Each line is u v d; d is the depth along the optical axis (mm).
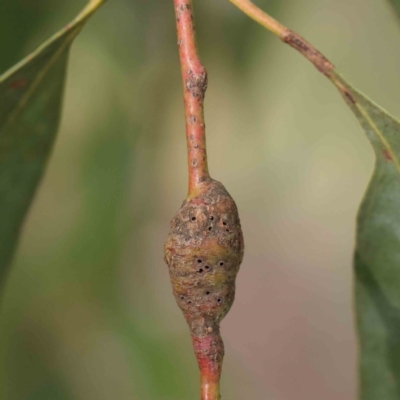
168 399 463
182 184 537
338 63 433
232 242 302
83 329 456
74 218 436
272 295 840
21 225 349
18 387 444
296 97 459
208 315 301
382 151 318
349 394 788
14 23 376
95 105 424
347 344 809
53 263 439
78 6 384
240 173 553
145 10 412
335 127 475
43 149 344
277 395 800
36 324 448
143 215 475
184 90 303
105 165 431
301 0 423
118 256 450
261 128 483
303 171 518
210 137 510
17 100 333
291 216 717
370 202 321
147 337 476
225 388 759
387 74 430
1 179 344
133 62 420
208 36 418
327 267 806
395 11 351
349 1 431
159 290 626
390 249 322
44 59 328
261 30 420
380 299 323
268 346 831
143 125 437
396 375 323
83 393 459
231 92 453
